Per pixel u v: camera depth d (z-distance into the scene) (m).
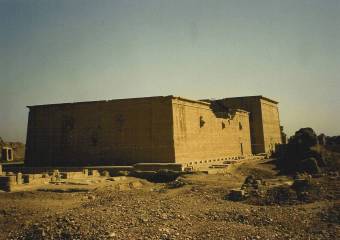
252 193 19.09
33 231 14.70
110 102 37.44
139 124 35.81
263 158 48.38
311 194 17.95
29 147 41.19
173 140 34.09
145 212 16.23
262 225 14.33
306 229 13.56
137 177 30.45
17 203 19.89
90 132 38.00
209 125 42.97
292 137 34.91
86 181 26.58
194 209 16.89
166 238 12.97
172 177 29.22
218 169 31.64
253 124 57.78
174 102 35.19
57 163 39.28
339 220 14.05
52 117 40.44
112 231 13.71
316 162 29.28
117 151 36.41
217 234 13.20
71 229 14.22
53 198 21.36
